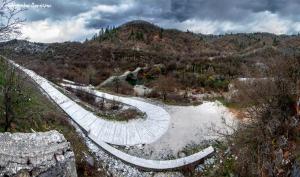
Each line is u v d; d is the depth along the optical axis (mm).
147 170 20750
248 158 17547
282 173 15172
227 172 19750
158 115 29016
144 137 24656
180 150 23031
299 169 14031
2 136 13344
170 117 28453
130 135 24750
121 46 99875
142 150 22922
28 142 13625
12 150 12805
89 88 38750
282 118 16797
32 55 62469
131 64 62688
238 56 73625
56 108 26141
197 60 67750
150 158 22109
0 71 19672
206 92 42312
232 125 24469
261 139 16875
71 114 25891
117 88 43062
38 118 20094
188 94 39969
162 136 24906
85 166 19031
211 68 56156
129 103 32906
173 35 124500
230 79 46125
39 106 22188
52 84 32844
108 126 25562
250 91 19016
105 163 20766
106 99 34312
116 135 24422
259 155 16703
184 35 130000
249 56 68125
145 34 117812
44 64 51094
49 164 13305
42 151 13539
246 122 21125
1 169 11906
